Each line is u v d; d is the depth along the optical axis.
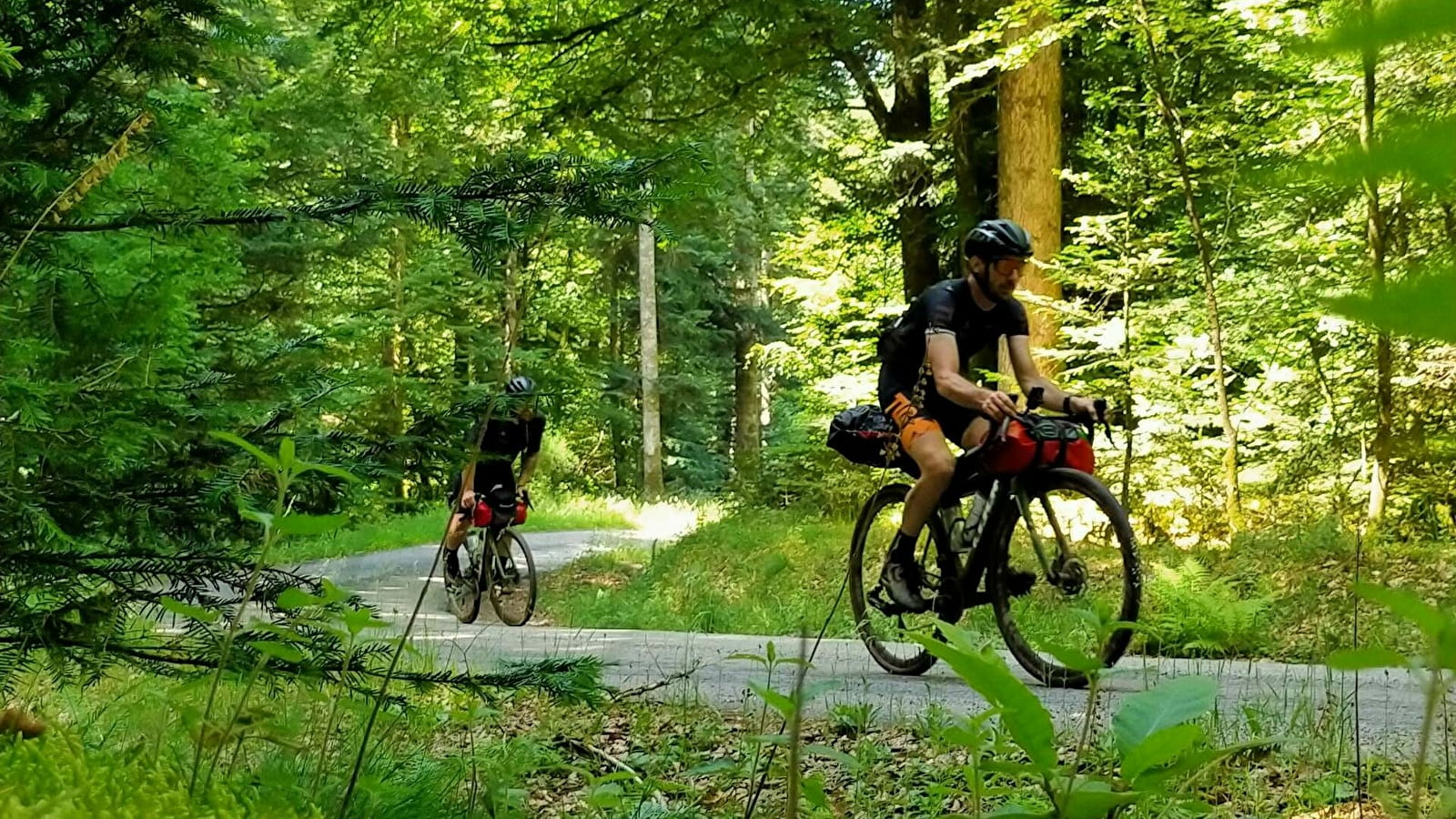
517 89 16.97
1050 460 5.08
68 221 3.25
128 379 3.07
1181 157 11.84
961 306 5.23
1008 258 5.11
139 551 2.61
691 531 16.11
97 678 2.54
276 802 1.38
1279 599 7.38
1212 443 12.52
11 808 0.97
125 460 2.79
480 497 9.76
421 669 4.62
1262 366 13.47
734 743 3.78
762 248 33.12
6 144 3.12
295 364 3.14
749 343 35.78
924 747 3.55
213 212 3.05
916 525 5.33
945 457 5.25
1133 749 0.95
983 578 5.76
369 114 17.50
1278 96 11.03
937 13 14.63
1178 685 0.99
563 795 3.12
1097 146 13.20
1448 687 0.68
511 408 2.84
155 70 3.48
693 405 35.41
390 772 2.57
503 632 8.13
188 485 2.68
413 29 16.61
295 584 2.66
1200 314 12.70
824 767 3.37
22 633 2.50
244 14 4.27
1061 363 13.60
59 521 2.62
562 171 2.84
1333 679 4.77
